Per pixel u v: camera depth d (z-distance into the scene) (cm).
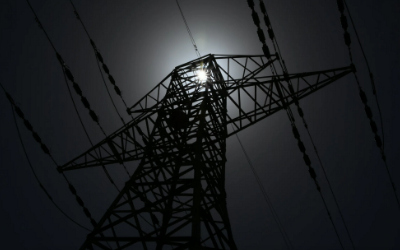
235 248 568
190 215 495
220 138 873
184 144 713
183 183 620
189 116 860
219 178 745
